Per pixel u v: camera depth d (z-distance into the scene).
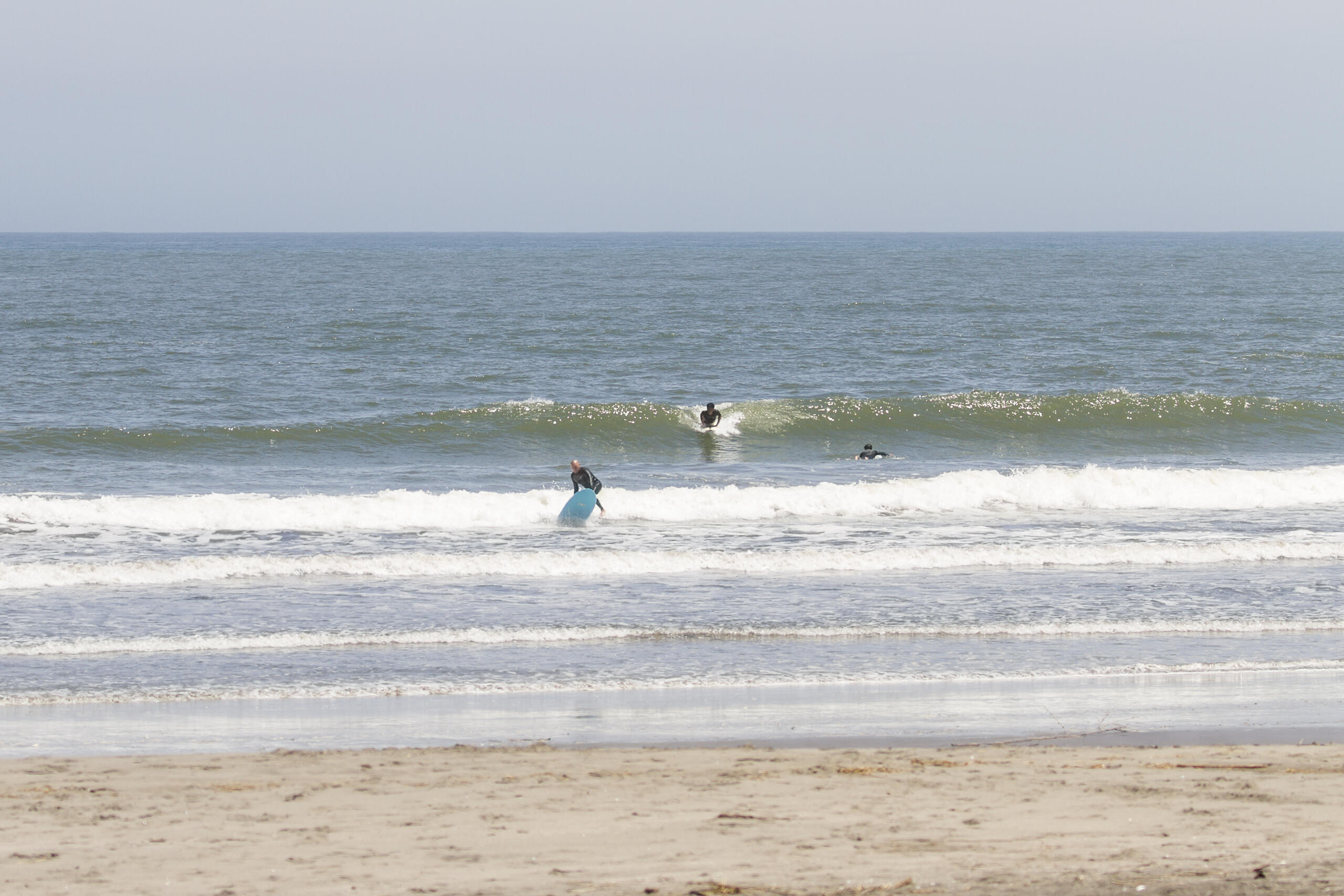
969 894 20.94
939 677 44.81
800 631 51.84
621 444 113.31
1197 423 124.50
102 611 54.09
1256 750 33.91
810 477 96.75
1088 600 57.66
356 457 104.94
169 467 97.19
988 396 127.12
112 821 26.62
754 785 29.88
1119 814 26.66
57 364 150.88
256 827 26.08
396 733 37.09
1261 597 58.38
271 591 58.62
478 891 21.52
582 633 51.16
